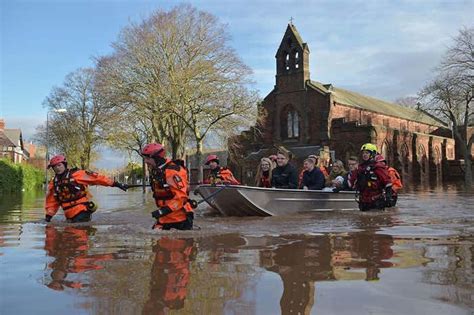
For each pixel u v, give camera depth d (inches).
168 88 1270.9
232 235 230.7
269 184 408.8
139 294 117.6
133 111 1315.2
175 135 1403.8
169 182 244.5
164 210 244.7
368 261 160.6
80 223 300.4
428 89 1672.0
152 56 1304.1
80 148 2201.0
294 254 174.1
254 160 1907.0
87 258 166.7
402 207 453.7
